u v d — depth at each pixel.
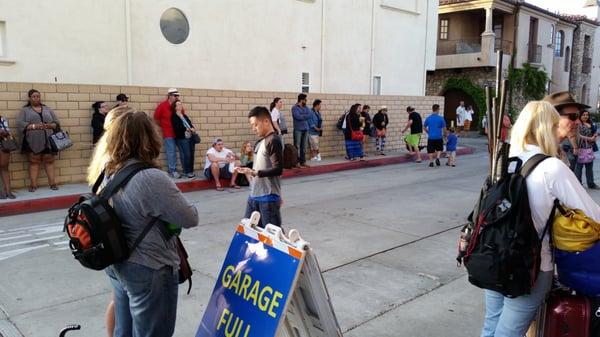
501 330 2.70
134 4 11.59
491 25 26.16
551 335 2.73
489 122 2.93
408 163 15.48
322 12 15.68
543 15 29.55
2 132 8.39
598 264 2.52
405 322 4.13
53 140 9.05
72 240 2.42
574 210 2.47
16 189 9.31
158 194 2.48
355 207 8.69
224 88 13.50
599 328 2.65
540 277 2.57
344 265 5.55
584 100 36.81
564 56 33.41
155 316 2.57
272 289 2.71
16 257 5.86
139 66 11.82
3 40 9.88
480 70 27.23
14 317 4.20
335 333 2.71
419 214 8.15
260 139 4.94
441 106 19.33
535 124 2.62
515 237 2.44
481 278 2.51
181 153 11.02
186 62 12.66
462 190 10.47
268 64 14.44
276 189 4.88
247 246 3.00
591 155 10.50
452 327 4.04
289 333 2.85
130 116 2.60
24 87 9.30
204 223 7.51
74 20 10.70
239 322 2.82
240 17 13.62
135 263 2.51
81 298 4.61
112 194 2.51
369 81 17.56
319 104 14.08
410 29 18.95
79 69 10.88
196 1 12.65
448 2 27.48
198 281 5.04
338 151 15.51
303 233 6.89
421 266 5.54
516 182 2.50
